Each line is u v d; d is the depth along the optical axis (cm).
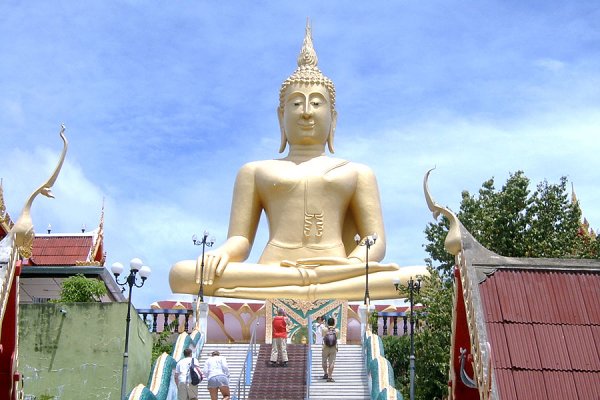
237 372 2439
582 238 2958
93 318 2484
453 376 1450
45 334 2472
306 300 3014
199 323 2739
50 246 3675
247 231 3312
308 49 3522
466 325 1417
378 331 3089
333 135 3459
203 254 2838
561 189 2931
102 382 2441
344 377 2338
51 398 2300
